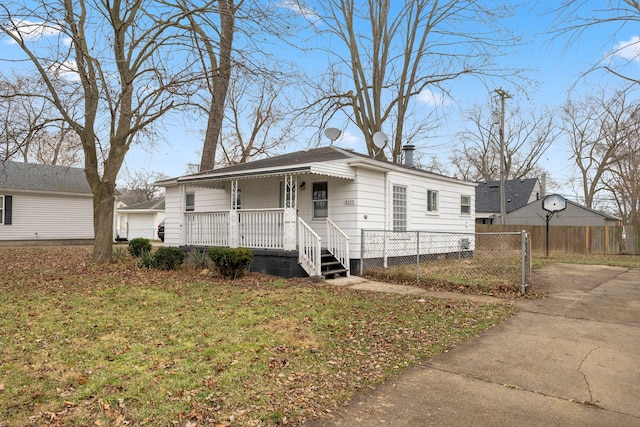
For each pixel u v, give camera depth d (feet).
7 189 70.28
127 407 11.28
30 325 18.97
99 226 42.65
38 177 76.84
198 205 52.08
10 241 71.61
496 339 17.92
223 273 33.58
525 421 10.77
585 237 68.49
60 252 57.52
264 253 35.91
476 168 146.30
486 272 36.94
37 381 12.85
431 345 16.94
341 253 37.35
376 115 70.08
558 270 41.93
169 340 17.02
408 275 34.24
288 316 21.07
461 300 25.89
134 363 14.40
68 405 11.34
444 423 10.68
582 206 94.79
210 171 48.47
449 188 51.49
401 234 42.78
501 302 25.44
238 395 12.07
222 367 14.12
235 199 39.32
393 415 11.10
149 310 22.17
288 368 14.23
